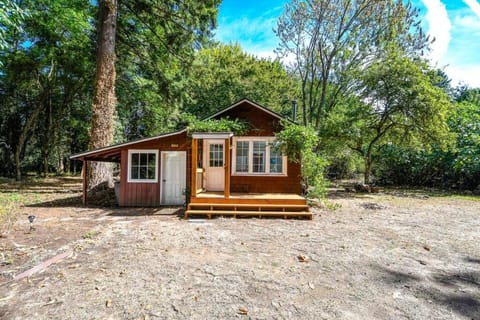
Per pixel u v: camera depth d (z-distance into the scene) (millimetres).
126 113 19188
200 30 13695
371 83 14273
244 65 25875
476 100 26828
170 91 15805
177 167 9984
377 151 17594
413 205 10531
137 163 9852
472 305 3070
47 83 17562
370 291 3367
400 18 15695
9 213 7801
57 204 9828
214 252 4727
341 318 2766
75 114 20828
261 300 3104
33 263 4102
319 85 18547
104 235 5723
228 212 7797
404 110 13492
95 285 3416
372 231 6371
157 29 14562
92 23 14320
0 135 22000
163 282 3523
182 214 8227
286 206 7977
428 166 17422
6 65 14180
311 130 9812
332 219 7758
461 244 5391
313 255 4633
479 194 14273
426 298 3213
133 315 2775
